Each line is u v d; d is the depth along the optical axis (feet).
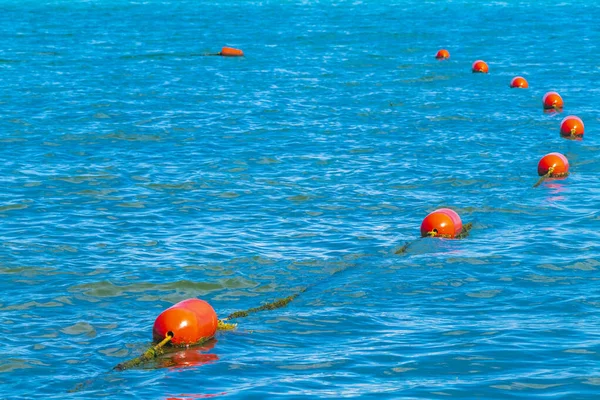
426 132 180.96
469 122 191.01
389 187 139.44
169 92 225.97
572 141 172.04
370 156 159.94
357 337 80.02
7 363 75.51
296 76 254.47
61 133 176.04
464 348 75.82
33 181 140.36
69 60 285.84
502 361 72.59
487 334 79.36
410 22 413.59
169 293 94.68
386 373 70.59
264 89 231.71
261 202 130.72
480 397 65.16
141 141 170.81
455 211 125.29
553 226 117.60
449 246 108.78
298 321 84.69
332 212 126.11
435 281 96.27
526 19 424.87
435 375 69.87
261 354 76.02
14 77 248.52
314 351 76.43
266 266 102.94
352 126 186.29
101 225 118.62
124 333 82.79
